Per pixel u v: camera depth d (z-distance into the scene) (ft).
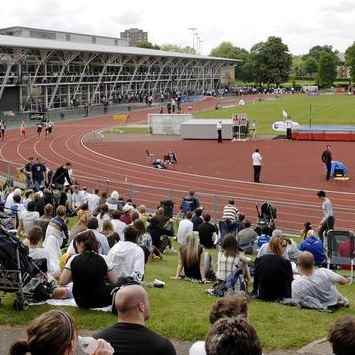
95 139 215.92
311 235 56.34
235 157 169.68
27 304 34.32
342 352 14.61
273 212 83.82
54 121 289.74
